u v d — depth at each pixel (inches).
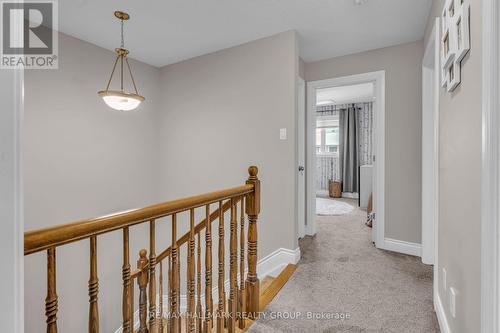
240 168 115.2
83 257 110.3
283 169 102.5
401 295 78.6
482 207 34.9
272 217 105.3
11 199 18.1
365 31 101.2
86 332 110.8
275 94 104.2
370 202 163.0
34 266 93.0
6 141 17.8
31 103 94.7
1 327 17.5
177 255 48.4
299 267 98.4
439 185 67.6
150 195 141.8
